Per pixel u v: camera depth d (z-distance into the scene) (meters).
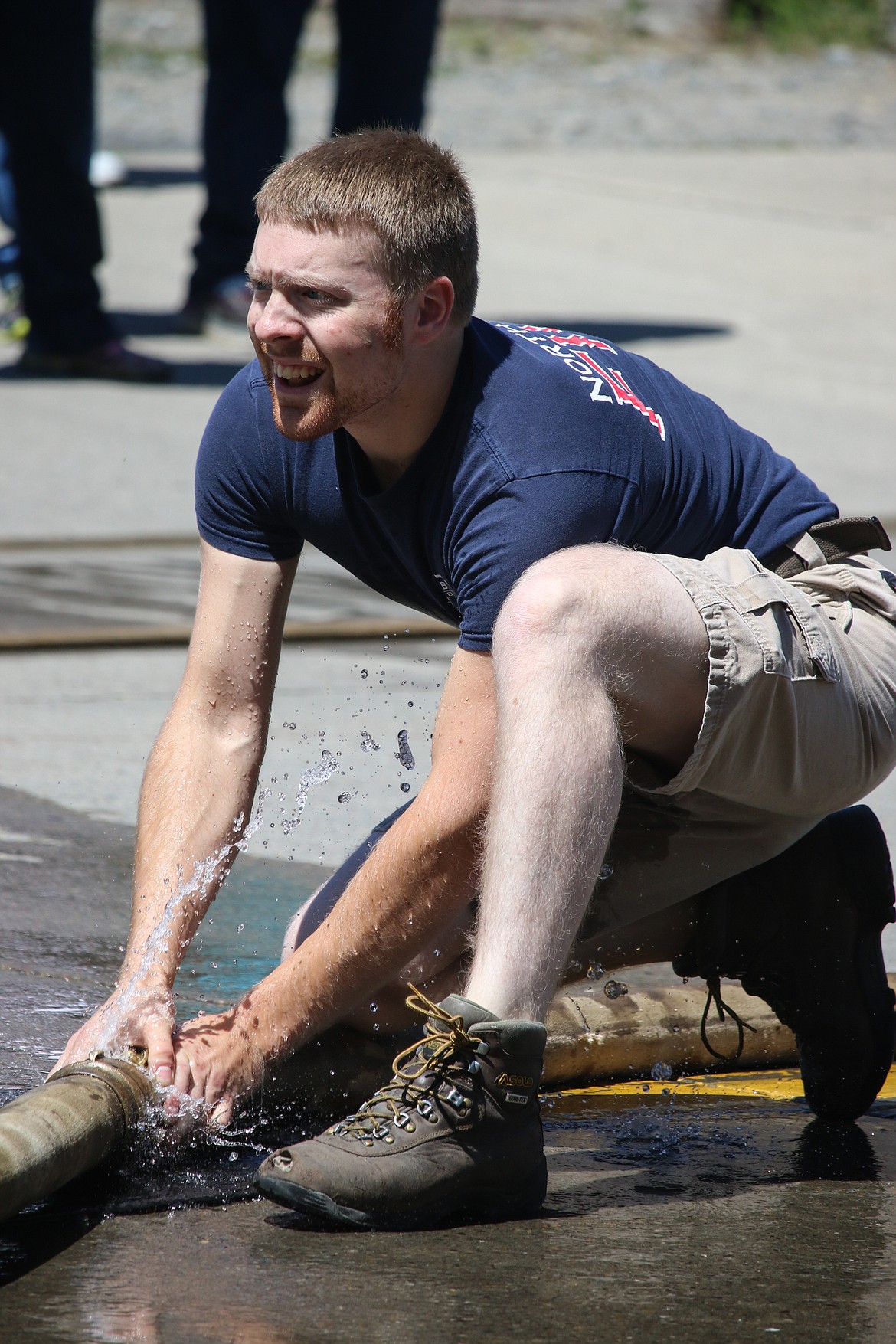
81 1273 5.19
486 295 35.16
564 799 5.60
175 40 70.31
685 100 65.50
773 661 6.13
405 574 6.92
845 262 40.72
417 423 6.32
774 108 65.00
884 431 25.41
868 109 66.38
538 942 5.65
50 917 8.77
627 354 7.07
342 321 6.07
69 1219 5.61
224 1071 6.16
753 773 6.34
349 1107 6.67
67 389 26.69
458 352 6.38
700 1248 5.55
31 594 16.06
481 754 6.04
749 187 49.97
